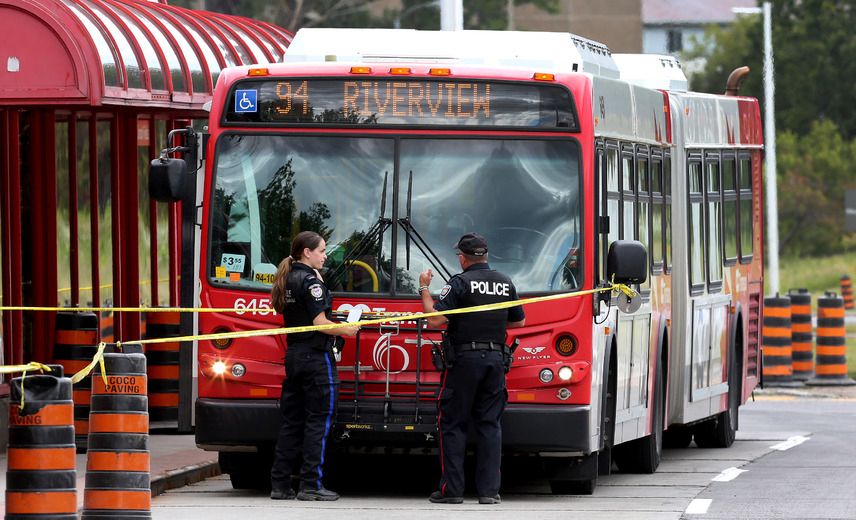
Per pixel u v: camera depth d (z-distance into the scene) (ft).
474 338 109.91
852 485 128.06
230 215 114.83
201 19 175.11
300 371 110.93
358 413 113.19
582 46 126.82
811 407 214.90
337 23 526.57
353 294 113.39
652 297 135.74
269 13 512.22
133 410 94.38
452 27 201.87
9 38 134.62
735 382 168.25
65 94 134.41
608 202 119.65
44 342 157.89
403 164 114.32
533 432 112.27
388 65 115.14
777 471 139.95
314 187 114.62
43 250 158.20
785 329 244.63
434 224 113.80
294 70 115.34
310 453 112.68
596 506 113.39
